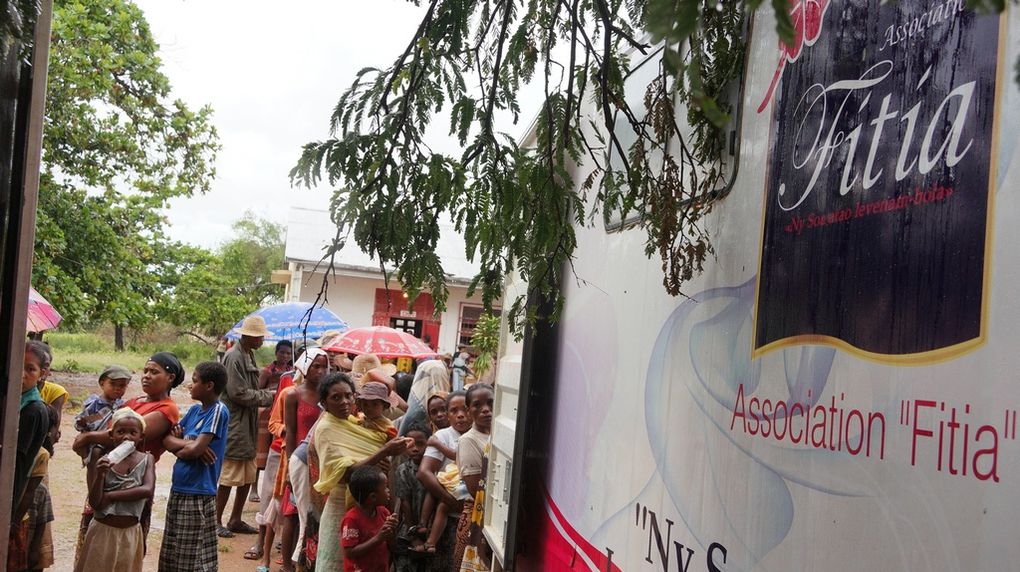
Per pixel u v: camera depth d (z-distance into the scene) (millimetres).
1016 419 1421
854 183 1930
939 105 1692
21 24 1454
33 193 2957
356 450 5562
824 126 2078
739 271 2426
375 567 5090
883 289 1781
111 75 14766
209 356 34562
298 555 6156
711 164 2674
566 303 4098
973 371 1524
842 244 1943
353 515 5078
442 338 17688
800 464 2006
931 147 1695
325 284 2748
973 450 1505
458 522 5289
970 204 1575
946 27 1696
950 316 1592
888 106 1849
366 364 8062
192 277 22469
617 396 3299
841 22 2062
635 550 2963
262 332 8031
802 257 2105
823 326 1979
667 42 716
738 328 2391
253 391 7988
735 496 2295
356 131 2721
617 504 3182
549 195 2707
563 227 2768
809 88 2166
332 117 2746
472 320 17797
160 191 15867
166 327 37812
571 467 3779
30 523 5410
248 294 45062
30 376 4504
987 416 1482
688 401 2654
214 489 5777
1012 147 1492
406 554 5309
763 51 2422
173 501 5629
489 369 12688
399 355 9102
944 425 1576
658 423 2867
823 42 2127
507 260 2834
